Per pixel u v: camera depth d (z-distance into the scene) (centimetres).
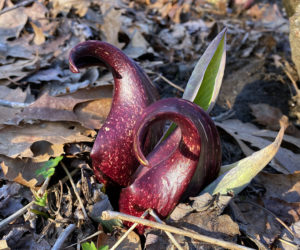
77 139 22
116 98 19
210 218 18
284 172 25
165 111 15
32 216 20
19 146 22
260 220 21
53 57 32
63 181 22
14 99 26
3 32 33
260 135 28
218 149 17
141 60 36
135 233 19
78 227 20
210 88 20
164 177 17
